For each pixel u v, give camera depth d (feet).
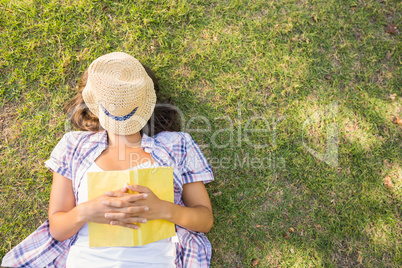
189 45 6.91
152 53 6.84
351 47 7.09
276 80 6.95
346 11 7.13
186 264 5.41
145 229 4.76
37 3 6.71
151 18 6.83
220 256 6.53
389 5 7.14
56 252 5.26
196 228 5.18
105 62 4.68
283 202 6.71
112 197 4.68
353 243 6.64
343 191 6.75
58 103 6.65
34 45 6.66
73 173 5.16
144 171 4.84
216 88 6.86
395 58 7.13
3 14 6.64
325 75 6.99
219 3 6.98
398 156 6.86
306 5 7.09
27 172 6.49
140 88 4.63
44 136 6.58
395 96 7.01
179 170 5.45
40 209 6.44
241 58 6.93
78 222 4.66
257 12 7.02
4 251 6.27
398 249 6.63
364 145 6.88
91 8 6.74
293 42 7.00
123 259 4.66
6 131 6.56
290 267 6.54
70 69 6.71
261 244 6.58
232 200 6.65
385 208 6.72
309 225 6.67
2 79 6.62
